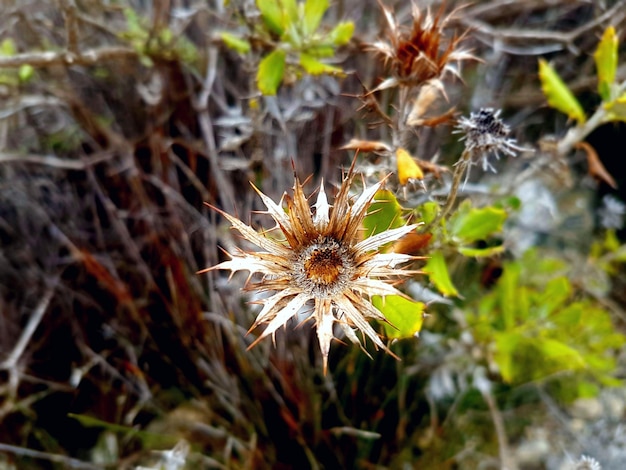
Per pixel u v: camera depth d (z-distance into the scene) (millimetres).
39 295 253
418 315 154
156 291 244
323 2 207
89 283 251
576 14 292
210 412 236
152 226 245
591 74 286
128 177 254
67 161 257
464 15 259
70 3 222
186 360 244
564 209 292
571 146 215
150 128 260
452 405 248
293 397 225
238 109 247
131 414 235
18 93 261
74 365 238
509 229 276
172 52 250
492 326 245
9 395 237
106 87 273
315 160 264
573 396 256
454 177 168
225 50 263
